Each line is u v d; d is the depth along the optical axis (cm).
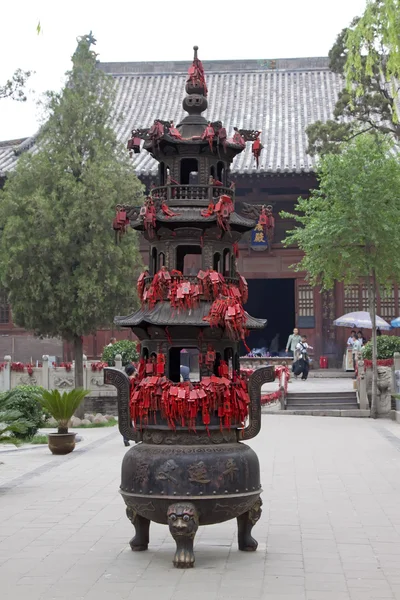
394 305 4219
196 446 912
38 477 1552
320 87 4981
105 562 923
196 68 1042
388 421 2666
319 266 2944
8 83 2205
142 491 906
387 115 3077
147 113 4884
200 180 998
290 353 4397
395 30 1432
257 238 4222
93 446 2064
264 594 800
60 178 2509
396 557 945
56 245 2486
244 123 4653
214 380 929
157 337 959
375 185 2761
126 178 2602
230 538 1047
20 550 982
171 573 876
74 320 2538
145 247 4162
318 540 1031
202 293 951
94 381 2855
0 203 2547
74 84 2653
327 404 2944
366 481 1485
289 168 3894
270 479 1509
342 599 785
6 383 2903
